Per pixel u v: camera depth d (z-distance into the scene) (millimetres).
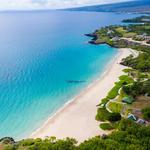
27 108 85375
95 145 52125
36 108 85188
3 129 72500
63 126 71625
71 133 67562
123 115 74125
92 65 136500
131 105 80875
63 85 106625
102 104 83312
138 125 61000
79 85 106250
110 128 67875
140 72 116312
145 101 83375
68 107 84188
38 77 118000
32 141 60188
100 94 93625
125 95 88562
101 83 106312
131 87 91875
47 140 60219
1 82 111062
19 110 84062
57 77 117375
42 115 80125
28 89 102688
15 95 96562
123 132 57125
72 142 58250
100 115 74875
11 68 133375
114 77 112812
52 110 83250
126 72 119062
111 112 76062
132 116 71000
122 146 51031
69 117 76812
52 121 75250
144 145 51781
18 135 69188
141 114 74062
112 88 98125
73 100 90062
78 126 71000
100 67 132125
